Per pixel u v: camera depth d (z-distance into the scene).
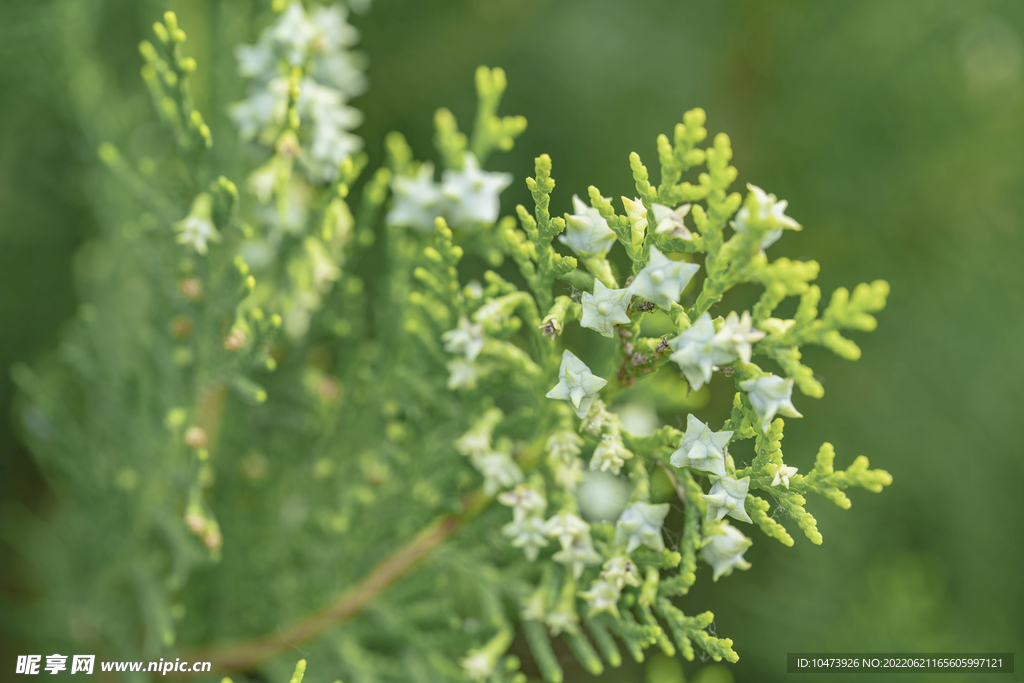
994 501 0.49
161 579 0.37
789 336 0.30
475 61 0.53
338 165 0.35
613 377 0.32
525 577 0.35
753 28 0.51
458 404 0.34
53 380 0.45
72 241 0.50
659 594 0.32
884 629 0.43
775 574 0.49
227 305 0.35
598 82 0.53
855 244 0.51
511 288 0.33
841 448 0.50
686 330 0.31
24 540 0.45
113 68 0.47
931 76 0.50
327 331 0.37
